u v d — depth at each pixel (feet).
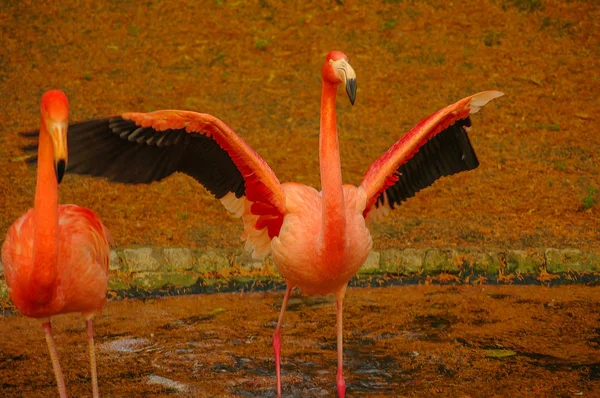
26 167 45.98
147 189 44.65
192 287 35.63
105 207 41.98
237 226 40.60
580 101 54.95
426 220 41.37
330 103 22.58
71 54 59.93
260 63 59.98
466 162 27.20
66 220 22.93
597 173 46.47
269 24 64.34
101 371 27.22
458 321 31.81
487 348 29.14
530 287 35.76
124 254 35.70
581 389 25.59
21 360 27.99
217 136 23.35
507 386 25.90
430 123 24.77
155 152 23.31
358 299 34.71
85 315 23.63
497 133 51.62
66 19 63.87
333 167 22.54
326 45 61.82
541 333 30.42
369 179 25.09
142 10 65.41
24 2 65.36
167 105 54.34
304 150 49.90
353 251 23.61
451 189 45.27
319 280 23.82
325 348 29.48
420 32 63.10
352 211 24.03
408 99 55.77
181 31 63.31
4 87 55.57
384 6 66.03
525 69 58.70
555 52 60.59
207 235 39.24
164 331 30.99
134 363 27.96
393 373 27.22
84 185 44.55
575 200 43.47
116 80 57.16
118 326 31.42
